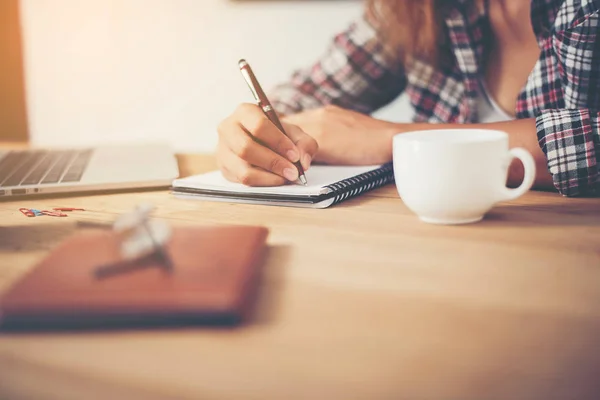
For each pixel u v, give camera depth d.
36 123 2.52
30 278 0.38
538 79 0.94
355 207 0.67
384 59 1.16
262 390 0.30
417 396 0.29
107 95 2.39
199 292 0.36
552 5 0.92
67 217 0.66
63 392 0.30
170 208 0.69
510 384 0.30
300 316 0.38
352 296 0.41
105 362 0.33
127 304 0.36
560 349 0.33
